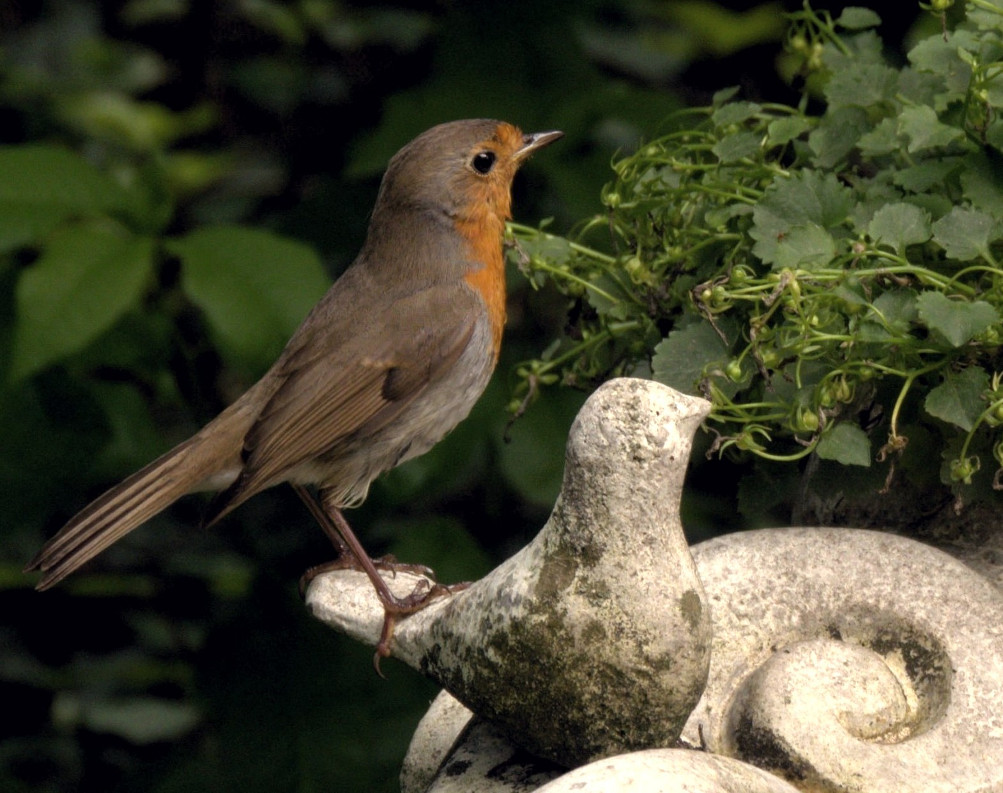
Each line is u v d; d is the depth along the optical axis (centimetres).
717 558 482
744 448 466
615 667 412
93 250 691
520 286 822
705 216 520
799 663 445
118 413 813
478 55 813
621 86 827
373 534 849
